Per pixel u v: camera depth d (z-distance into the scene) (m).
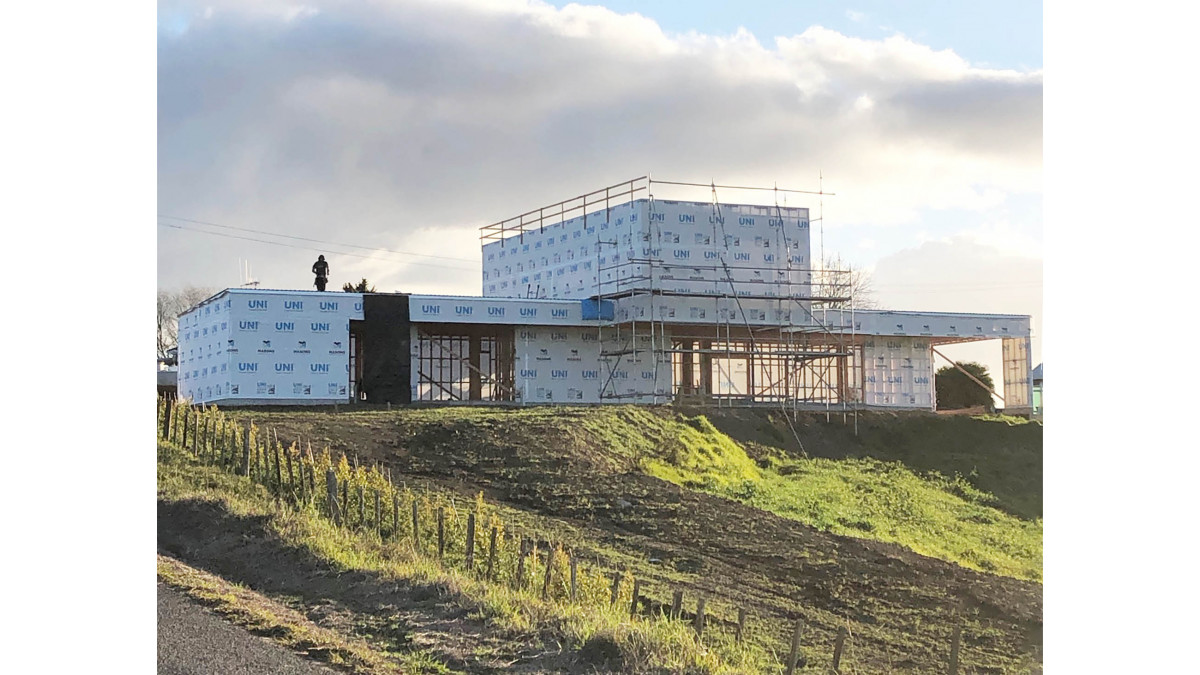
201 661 16.34
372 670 16.39
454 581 20.70
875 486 44.28
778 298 52.78
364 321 47.41
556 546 26.45
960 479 47.34
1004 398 62.19
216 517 25.41
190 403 41.16
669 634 18.39
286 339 45.78
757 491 39.06
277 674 15.82
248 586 21.42
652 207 52.28
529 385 50.91
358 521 25.80
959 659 23.89
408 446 35.97
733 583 26.31
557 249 57.50
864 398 57.44
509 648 17.67
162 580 21.14
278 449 29.09
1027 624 27.61
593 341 52.41
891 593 28.08
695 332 55.75
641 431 42.69
